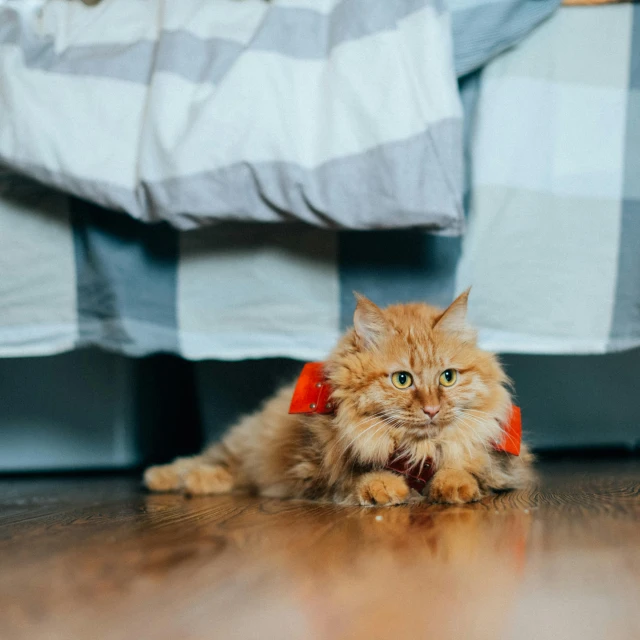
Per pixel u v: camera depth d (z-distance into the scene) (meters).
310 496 1.34
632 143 1.67
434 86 1.44
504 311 1.65
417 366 1.27
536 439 2.13
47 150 1.47
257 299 1.64
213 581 0.65
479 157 1.63
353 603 0.57
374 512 1.09
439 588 0.62
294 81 1.47
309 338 1.65
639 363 2.16
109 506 1.28
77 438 2.01
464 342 1.36
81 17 1.65
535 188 1.64
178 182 1.43
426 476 1.28
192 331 1.64
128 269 1.60
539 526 0.92
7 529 1.01
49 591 0.63
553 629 0.51
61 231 1.60
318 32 1.53
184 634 0.50
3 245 1.58
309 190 1.44
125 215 1.59
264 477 1.45
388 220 1.44
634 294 1.67
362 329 1.31
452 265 1.64
